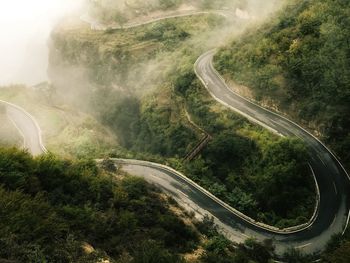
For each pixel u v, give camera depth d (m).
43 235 27.31
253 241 48.88
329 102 62.69
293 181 58.03
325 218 53.56
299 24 75.19
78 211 33.69
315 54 67.50
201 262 36.22
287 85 69.81
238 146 66.56
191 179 67.25
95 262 26.95
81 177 41.50
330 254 43.00
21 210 28.12
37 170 37.34
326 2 75.12
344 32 67.25
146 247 29.62
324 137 62.78
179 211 52.75
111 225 34.38
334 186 56.81
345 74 62.03
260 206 59.44
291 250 48.50
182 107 88.44
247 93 78.06
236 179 65.38
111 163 63.69
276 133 65.88
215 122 75.56
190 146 77.44
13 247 23.62
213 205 60.56
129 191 47.31
